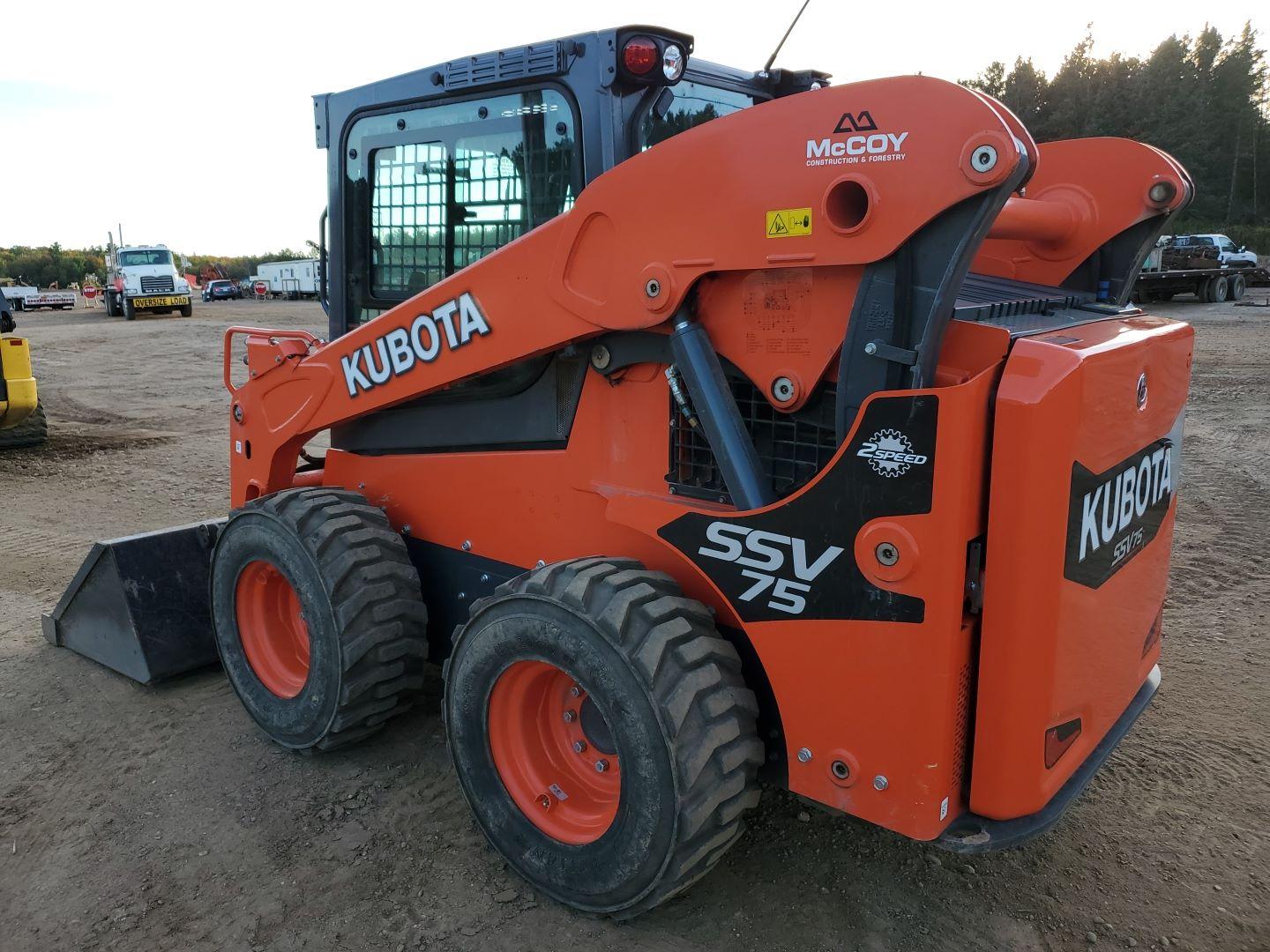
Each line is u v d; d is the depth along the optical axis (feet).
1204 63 212.43
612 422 8.92
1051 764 7.34
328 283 12.78
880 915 8.64
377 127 11.60
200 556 13.78
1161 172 9.57
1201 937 8.38
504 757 8.94
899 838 9.77
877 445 6.61
